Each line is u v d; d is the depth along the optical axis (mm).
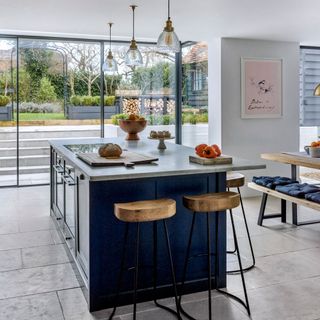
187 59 7238
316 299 2861
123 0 4082
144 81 7363
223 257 3041
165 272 2906
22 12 4602
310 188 4281
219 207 2570
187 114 7348
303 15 4680
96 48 7027
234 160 3141
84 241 2977
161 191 2848
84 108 7125
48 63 6887
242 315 2645
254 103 6301
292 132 6605
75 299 2881
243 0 4062
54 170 4668
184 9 4398
